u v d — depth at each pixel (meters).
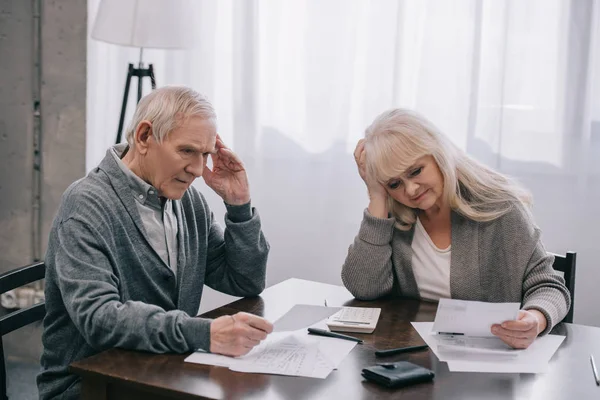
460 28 3.04
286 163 3.36
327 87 3.25
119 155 1.95
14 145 3.54
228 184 2.10
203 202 2.11
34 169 3.54
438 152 2.00
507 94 3.02
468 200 2.10
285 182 3.37
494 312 1.64
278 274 3.42
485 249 2.07
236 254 2.10
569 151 2.97
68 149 3.50
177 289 1.96
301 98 3.30
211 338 1.60
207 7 3.38
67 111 3.48
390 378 1.46
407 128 2.00
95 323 1.63
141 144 1.83
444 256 2.11
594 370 1.58
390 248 2.13
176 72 3.45
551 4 2.93
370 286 2.10
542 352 1.68
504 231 2.06
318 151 3.29
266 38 3.31
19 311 1.88
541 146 3.00
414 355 1.65
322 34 3.23
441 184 2.04
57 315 1.83
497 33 3.00
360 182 3.26
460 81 3.06
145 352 1.61
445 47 3.06
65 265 1.71
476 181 2.09
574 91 2.94
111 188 1.84
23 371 3.49
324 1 3.21
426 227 2.15
